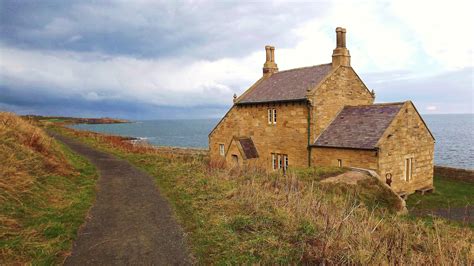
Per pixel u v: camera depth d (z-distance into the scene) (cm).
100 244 847
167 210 1140
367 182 1805
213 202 1198
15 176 1117
